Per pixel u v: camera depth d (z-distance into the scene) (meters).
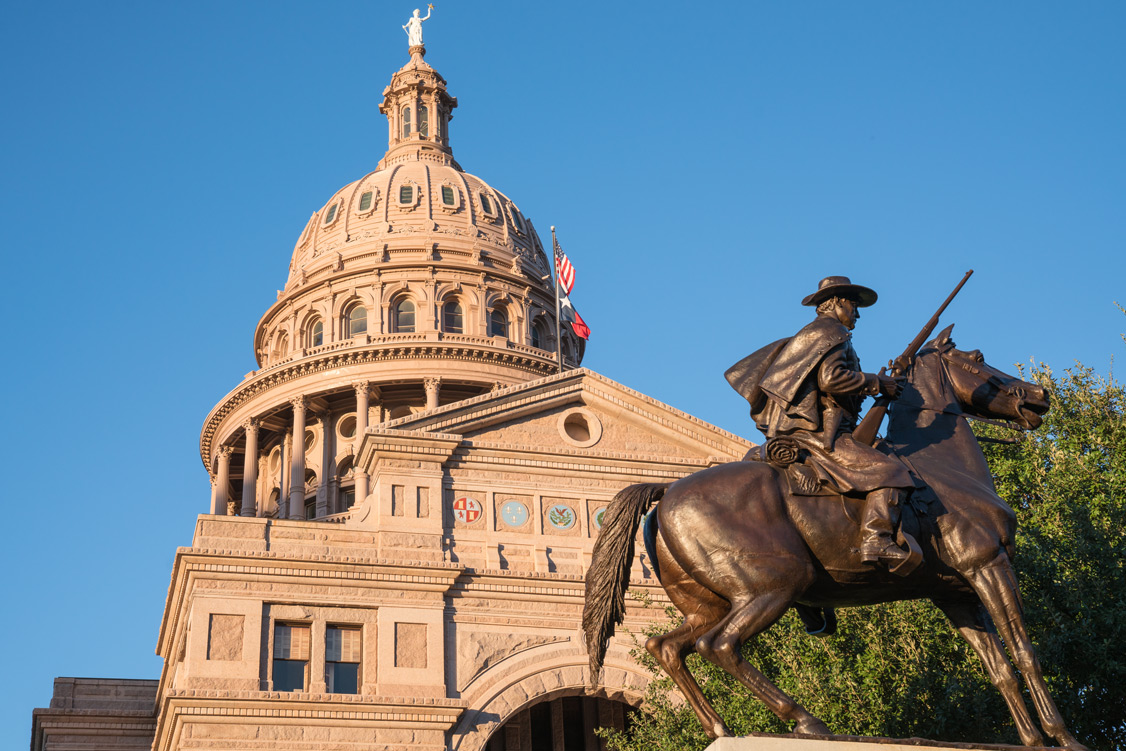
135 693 56.25
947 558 12.78
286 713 41.59
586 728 50.97
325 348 86.19
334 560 44.41
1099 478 26.06
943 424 13.91
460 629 45.25
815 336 13.11
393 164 104.62
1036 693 12.23
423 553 45.72
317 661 43.12
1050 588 23.34
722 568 12.40
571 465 48.78
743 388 13.64
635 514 13.11
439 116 109.00
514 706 44.56
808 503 12.71
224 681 41.81
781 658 27.80
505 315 92.44
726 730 12.16
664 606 46.62
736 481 12.80
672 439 50.72
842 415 13.13
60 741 54.25
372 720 42.28
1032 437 27.94
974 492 13.02
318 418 87.94
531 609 46.25
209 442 92.50
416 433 47.44
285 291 94.00
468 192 97.75
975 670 24.84
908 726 24.88
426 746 42.62
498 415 49.03
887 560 12.23
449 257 92.06
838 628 27.06
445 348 85.38
